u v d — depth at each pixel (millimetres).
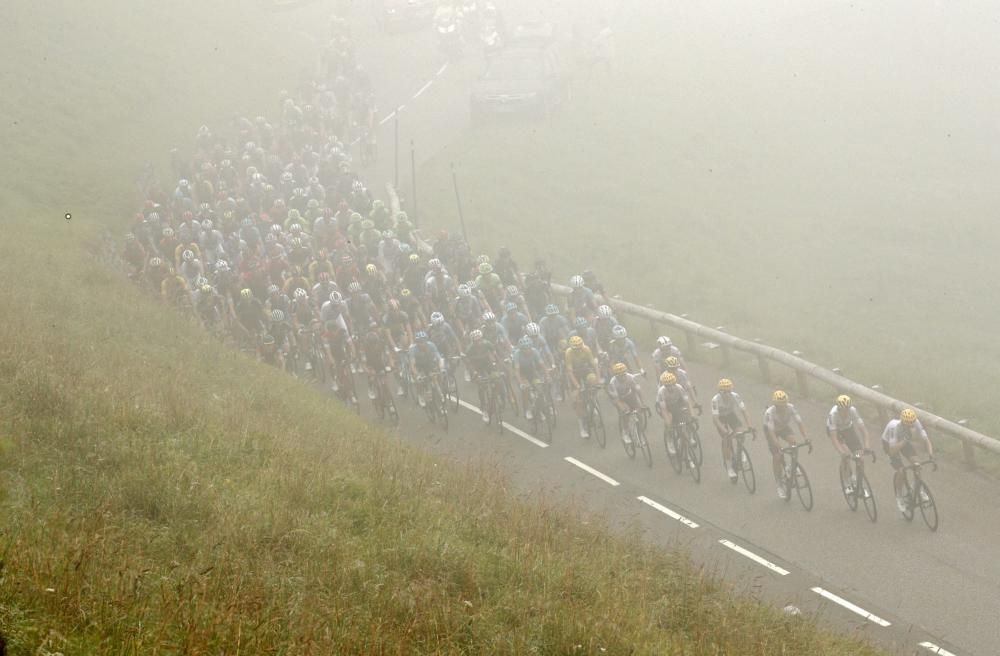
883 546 21719
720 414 25031
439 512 17641
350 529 16188
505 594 14305
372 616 12477
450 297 34906
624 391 26812
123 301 32406
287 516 15422
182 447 18250
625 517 23406
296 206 45812
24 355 21500
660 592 16641
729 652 13969
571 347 28297
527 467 26688
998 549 21312
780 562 21219
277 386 27344
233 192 47875
